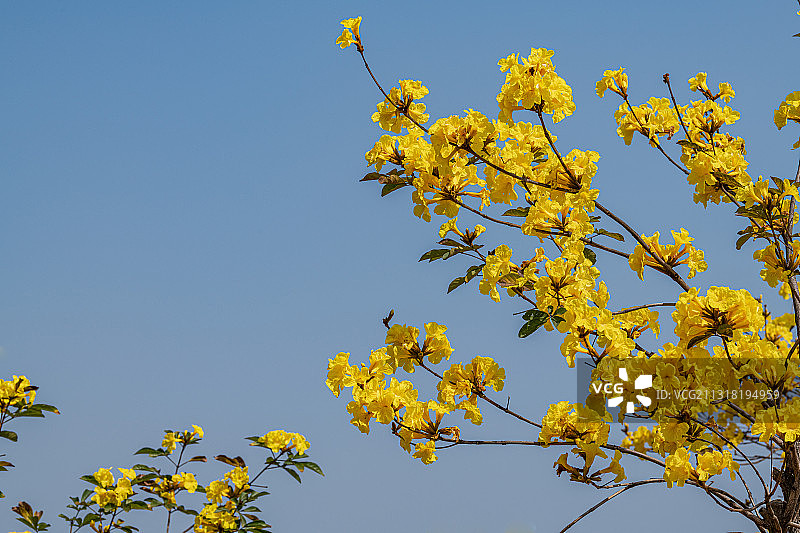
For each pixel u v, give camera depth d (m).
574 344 6.42
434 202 6.60
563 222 6.55
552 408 6.53
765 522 6.55
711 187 6.67
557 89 6.38
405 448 6.58
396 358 6.64
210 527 6.93
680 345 6.39
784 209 6.55
